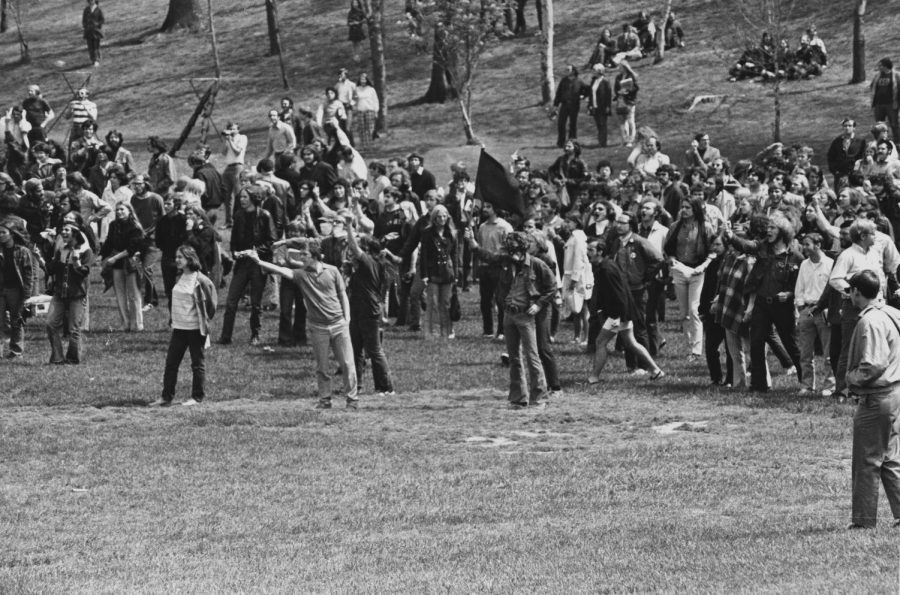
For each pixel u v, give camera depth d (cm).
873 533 2048
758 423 3225
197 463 2930
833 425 3155
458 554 2080
